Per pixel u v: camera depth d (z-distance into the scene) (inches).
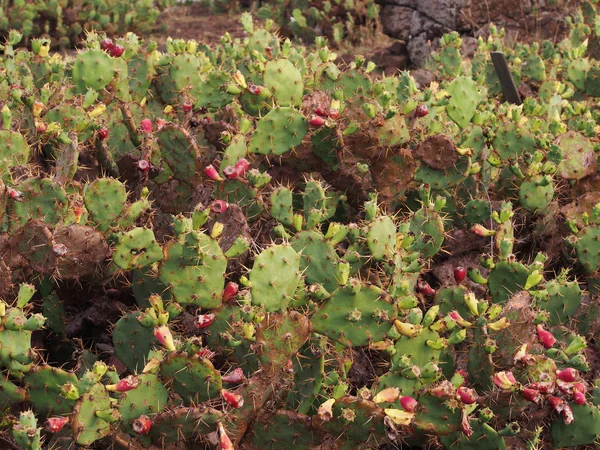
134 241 147.4
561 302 162.4
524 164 186.2
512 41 339.9
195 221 144.3
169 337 133.0
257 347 132.6
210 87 202.2
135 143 187.6
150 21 453.4
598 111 235.1
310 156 177.6
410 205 184.9
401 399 130.8
